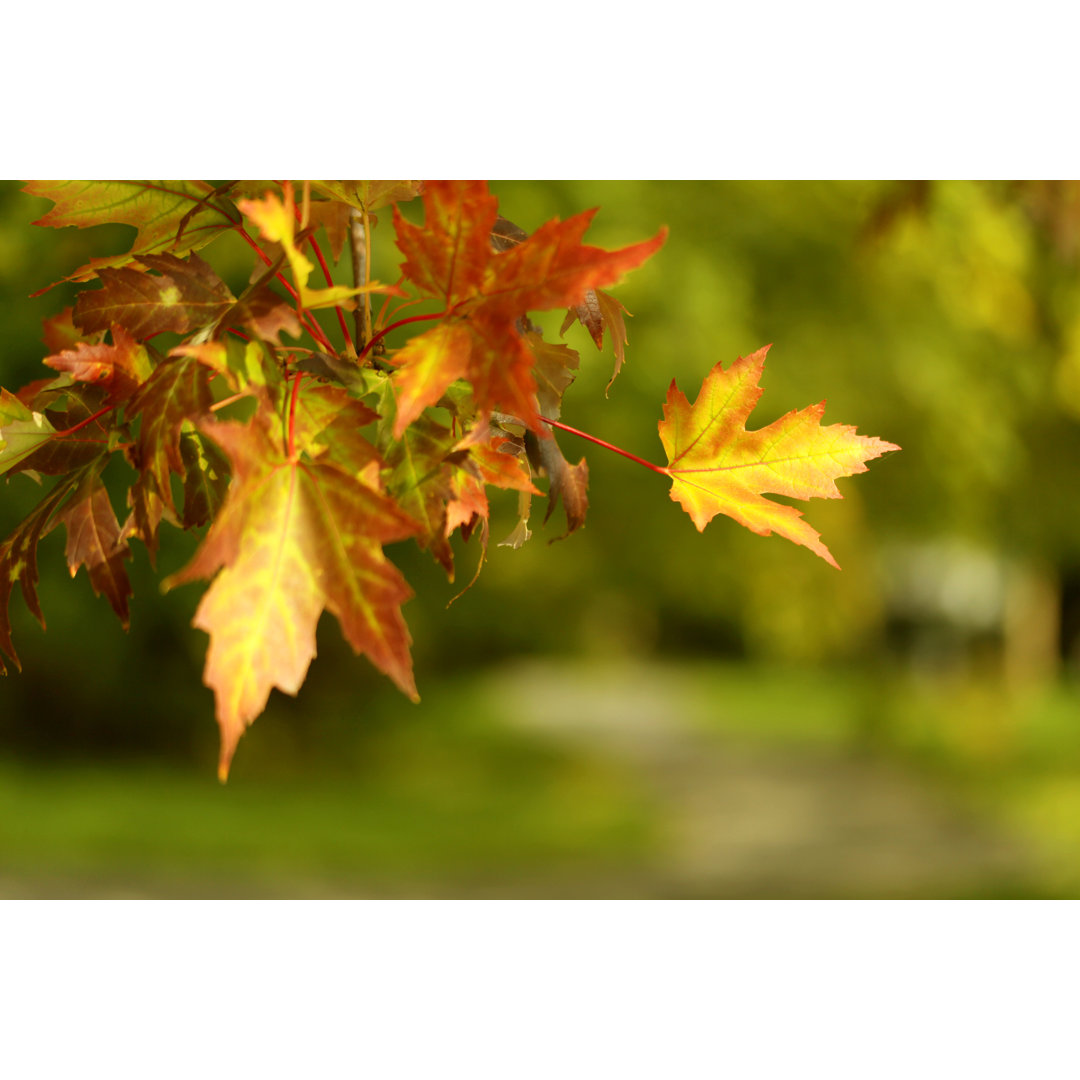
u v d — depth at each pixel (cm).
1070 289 956
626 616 4641
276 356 102
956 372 1079
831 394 1013
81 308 107
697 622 4603
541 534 1416
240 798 1312
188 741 1430
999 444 1148
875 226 481
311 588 88
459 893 941
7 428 116
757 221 951
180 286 109
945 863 1123
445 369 95
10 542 120
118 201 123
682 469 127
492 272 95
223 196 123
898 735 2192
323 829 1190
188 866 1005
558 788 1580
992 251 912
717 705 2936
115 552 118
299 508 89
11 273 534
